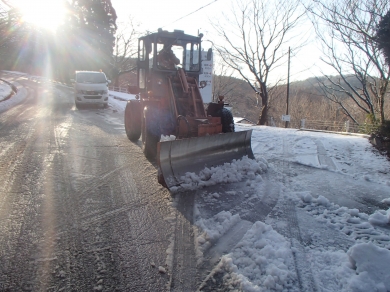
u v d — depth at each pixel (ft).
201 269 9.52
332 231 12.10
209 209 13.84
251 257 10.00
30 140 26.40
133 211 13.44
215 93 103.24
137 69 26.11
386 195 16.20
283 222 12.76
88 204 14.02
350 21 32.89
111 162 20.75
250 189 16.48
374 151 24.79
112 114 46.52
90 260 9.87
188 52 23.43
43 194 14.94
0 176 17.19
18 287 8.58
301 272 9.35
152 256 10.17
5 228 11.64
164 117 21.31
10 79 118.52
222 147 19.13
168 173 15.89
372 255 9.21
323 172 20.07
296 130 36.40
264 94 63.67
